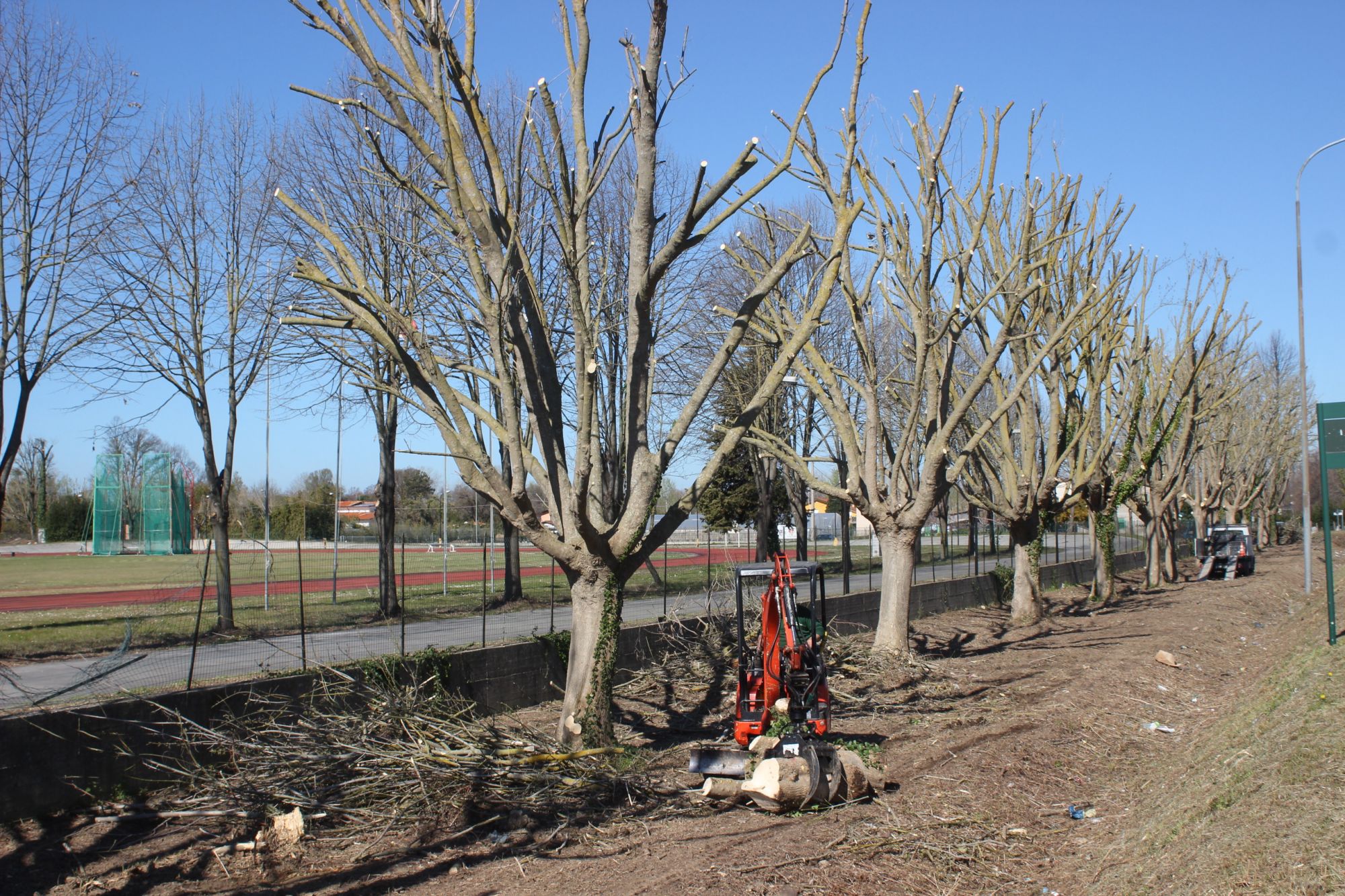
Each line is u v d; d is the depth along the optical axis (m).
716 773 10.67
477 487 10.65
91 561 45.19
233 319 19.89
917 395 17.67
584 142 10.91
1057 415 23.67
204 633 18.48
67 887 7.84
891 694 15.91
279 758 9.66
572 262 9.80
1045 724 13.09
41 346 15.86
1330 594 15.62
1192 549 56.09
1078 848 8.41
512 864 8.23
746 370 29.52
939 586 26.17
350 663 12.21
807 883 7.53
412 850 8.61
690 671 16.64
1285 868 5.72
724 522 44.69
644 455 11.38
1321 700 9.70
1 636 18.44
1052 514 25.45
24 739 8.90
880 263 17.33
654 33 10.71
